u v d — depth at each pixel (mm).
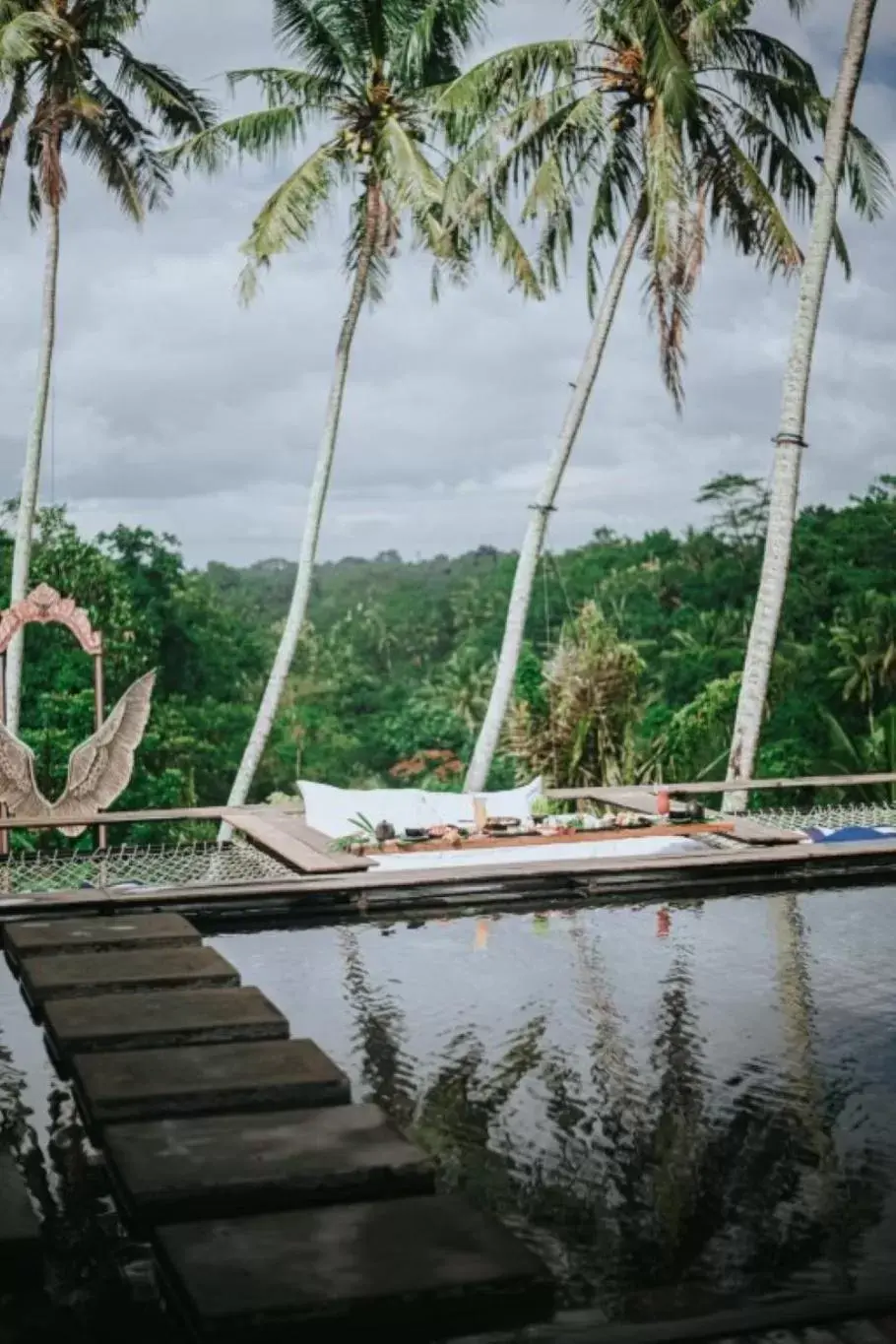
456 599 71938
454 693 57094
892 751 40062
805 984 10492
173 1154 6680
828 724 45188
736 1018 9680
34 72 24703
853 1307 5871
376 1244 5906
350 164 23750
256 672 52094
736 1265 6250
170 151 24031
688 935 11930
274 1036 8562
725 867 13656
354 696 64062
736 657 49719
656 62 19125
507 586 66312
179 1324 5758
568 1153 7465
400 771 56250
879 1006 9922
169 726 42219
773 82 20656
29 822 14211
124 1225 6578
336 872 13086
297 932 12117
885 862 14328
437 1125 7852
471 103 20766
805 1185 7051
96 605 40688
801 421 19453
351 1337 5477
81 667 39562
